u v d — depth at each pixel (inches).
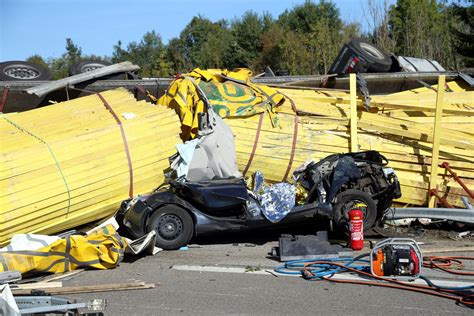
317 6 3061.0
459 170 621.0
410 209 589.3
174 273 438.3
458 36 2021.4
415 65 812.0
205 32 3299.7
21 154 516.1
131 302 367.6
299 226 607.8
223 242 555.8
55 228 526.6
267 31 2997.0
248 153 594.9
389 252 408.2
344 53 781.3
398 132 620.4
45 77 768.9
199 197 518.3
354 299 366.6
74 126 562.6
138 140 557.9
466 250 497.4
